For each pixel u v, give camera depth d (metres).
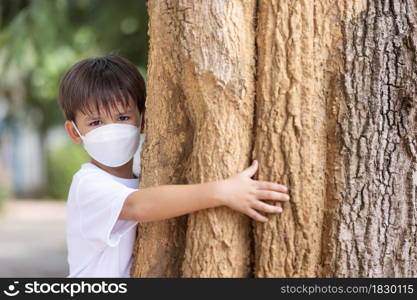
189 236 3.26
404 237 3.27
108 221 3.41
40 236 18.81
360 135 3.20
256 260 3.22
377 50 3.21
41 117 27.56
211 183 3.14
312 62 3.18
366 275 3.20
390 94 3.24
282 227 3.16
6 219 22.91
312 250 3.18
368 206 3.20
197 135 3.27
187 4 3.24
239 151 3.21
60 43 10.82
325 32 3.21
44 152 30.89
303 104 3.16
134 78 3.79
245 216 3.26
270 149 3.18
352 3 3.21
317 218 3.20
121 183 3.78
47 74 19.69
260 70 3.21
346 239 3.20
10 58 10.20
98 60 3.83
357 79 3.20
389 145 3.24
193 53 3.20
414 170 3.27
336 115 3.20
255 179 3.21
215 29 3.19
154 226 3.47
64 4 10.47
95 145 3.69
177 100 3.45
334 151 3.21
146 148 3.54
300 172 3.16
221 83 3.16
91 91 3.64
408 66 3.26
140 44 10.86
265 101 3.18
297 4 3.17
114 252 3.58
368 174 3.20
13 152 31.05
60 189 30.52
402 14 3.26
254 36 3.26
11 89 24.89
